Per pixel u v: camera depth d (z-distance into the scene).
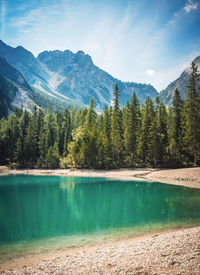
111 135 54.75
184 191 25.61
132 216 16.08
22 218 16.47
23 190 29.58
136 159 53.25
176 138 49.72
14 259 9.46
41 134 70.62
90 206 20.14
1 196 25.50
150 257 8.12
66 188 30.80
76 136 60.22
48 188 31.00
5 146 71.88
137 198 23.05
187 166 44.84
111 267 7.67
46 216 16.98
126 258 8.34
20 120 87.81
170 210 17.34
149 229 12.97
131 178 39.06
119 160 52.78
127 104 57.34
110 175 43.97
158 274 6.75
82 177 43.47
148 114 54.06
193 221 14.15
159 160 49.41
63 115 87.62
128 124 54.97
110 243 10.98
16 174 53.38
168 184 31.00
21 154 65.50
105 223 14.65
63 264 8.42
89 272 7.46
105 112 61.59
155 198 22.50
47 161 60.94
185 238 9.87
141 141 52.03
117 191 27.70
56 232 13.13
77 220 15.67
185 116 46.78
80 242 11.33
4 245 11.20
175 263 7.35
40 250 10.43
